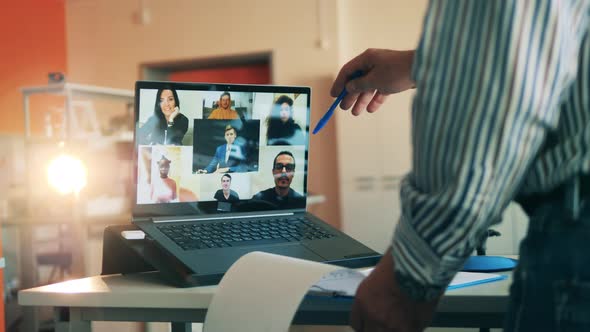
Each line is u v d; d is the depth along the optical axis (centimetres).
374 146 534
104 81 623
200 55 596
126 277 92
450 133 50
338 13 557
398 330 58
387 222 532
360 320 61
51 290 83
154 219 97
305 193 109
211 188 102
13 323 372
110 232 93
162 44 607
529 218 55
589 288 48
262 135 106
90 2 629
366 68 100
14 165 463
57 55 623
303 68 565
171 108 100
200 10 597
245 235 94
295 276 70
